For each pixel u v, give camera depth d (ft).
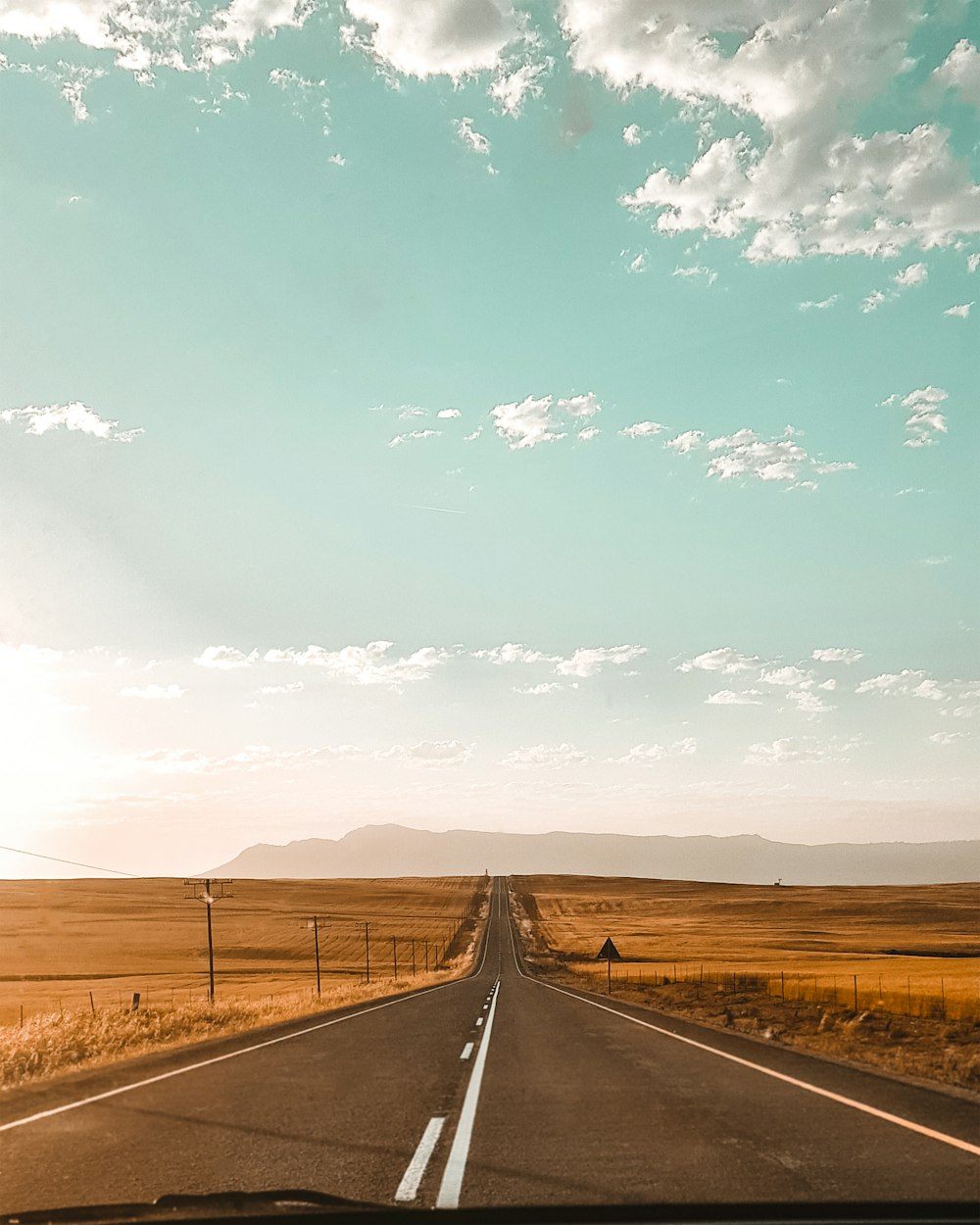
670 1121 33.35
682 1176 25.61
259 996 214.07
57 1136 31.83
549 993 144.05
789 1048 58.70
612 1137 30.86
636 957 367.25
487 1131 32.12
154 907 624.18
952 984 150.41
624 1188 24.53
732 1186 24.48
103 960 394.52
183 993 244.01
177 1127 33.22
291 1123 33.81
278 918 576.61
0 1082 50.49
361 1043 63.77
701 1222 21.57
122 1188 24.95
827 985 146.10
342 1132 32.17
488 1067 49.52
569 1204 23.06
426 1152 29.12
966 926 554.87
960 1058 51.72
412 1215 22.26
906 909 640.58
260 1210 22.66
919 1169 25.89
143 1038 72.95
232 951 434.30
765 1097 38.37
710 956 369.09
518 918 612.70
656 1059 52.44
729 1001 118.93
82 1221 21.86
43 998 240.73
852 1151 28.25
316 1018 89.56
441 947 449.48
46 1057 59.52
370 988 185.88
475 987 170.09
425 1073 47.34
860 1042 64.28
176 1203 23.25
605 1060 52.16
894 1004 100.07
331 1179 25.81
